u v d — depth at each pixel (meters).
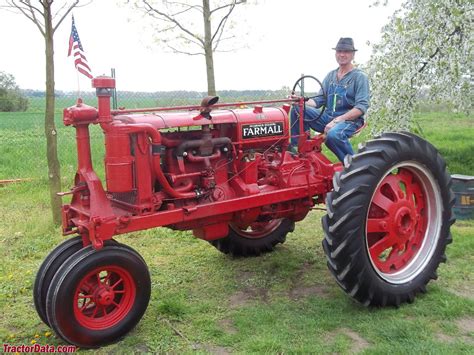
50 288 3.12
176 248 5.16
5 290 4.14
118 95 10.32
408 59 7.48
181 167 3.71
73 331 3.15
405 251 4.00
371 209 3.84
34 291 3.39
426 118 17.23
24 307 3.87
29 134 15.60
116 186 3.37
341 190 3.57
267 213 4.27
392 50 7.60
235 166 4.08
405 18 7.66
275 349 3.15
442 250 4.01
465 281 4.14
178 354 3.15
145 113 3.85
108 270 3.27
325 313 3.63
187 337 3.35
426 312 3.61
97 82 3.26
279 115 4.32
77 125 3.36
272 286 4.18
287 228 5.07
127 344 3.30
